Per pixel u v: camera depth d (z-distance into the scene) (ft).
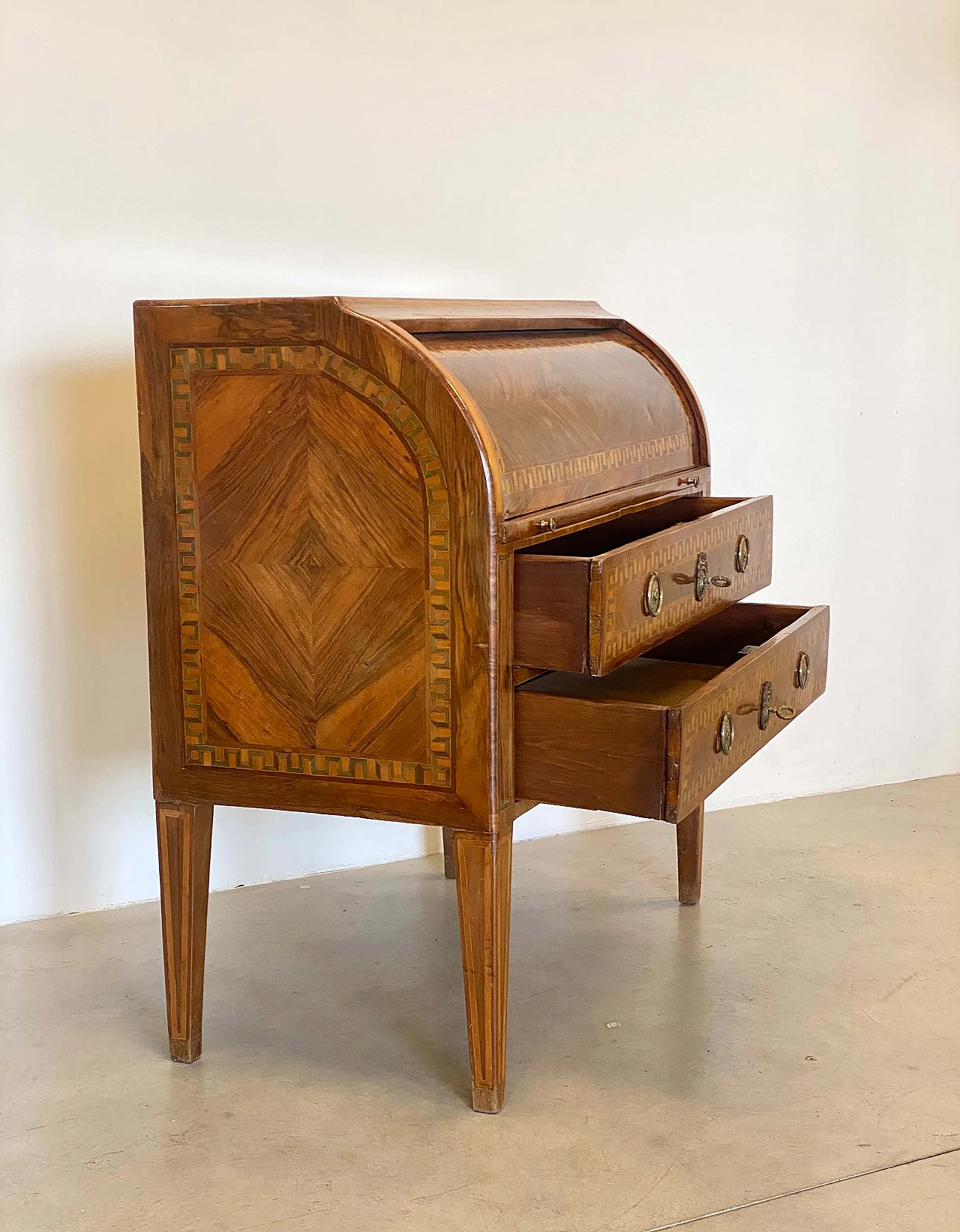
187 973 7.09
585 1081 6.91
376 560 6.34
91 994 8.00
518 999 7.84
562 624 6.14
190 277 9.00
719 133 10.57
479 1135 6.41
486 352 7.04
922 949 8.48
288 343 6.32
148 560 6.81
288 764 6.72
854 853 10.25
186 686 6.86
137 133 8.68
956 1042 7.28
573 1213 5.79
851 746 11.91
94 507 8.95
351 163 9.41
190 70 8.78
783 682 7.66
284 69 9.08
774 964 8.29
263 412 6.44
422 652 6.31
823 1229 5.67
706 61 10.44
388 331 6.11
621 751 6.14
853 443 11.41
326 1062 7.16
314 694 6.60
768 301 10.94
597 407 7.61
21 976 8.26
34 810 9.07
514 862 10.17
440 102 9.65
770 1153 6.23
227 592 6.69
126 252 8.77
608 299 10.46
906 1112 6.58
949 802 11.52
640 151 10.36
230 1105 6.73
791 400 11.14
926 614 11.95
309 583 6.50
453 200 9.81
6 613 8.82
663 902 9.33
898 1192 5.92
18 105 8.34
